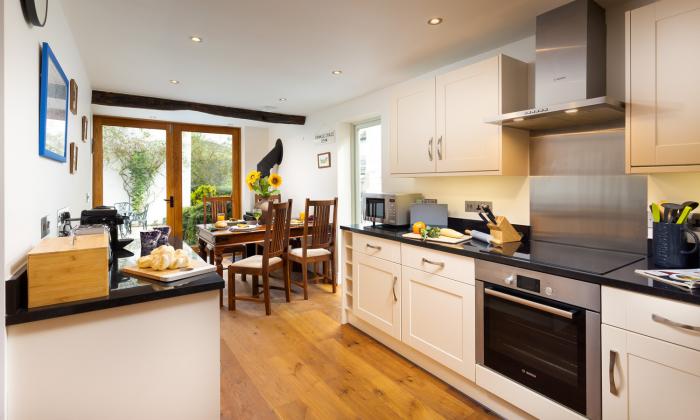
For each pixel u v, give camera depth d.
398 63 3.08
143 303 1.36
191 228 5.74
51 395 1.22
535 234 2.44
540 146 2.42
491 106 2.30
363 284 2.96
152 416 1.39
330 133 4.71
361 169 4.57
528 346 1.80
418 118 2.81
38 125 1.54
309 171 5.20
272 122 5.04
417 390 2.23
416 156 2.84
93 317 1.28
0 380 1.12
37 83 1.53
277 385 2.28
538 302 1.73
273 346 2.81
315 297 3.98
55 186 1.90
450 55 2.89
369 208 3.29
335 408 2.05
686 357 1.28
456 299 2.16
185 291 1.42
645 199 1.95
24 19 1.34
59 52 2.05
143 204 5.37
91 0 2.03
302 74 3.37
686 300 1.27
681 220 1.61
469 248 2.15
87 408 1.28
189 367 1.46
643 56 1.63
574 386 1.61
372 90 3.93
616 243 2.06
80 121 2.96
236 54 2.86
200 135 5.80
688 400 1.28
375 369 2.47
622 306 1.45
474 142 2.40
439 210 2.89
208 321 1.50
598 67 2.00
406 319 2.52
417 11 2.17
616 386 1.48
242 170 6.03
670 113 1.56
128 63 3.06
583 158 2.21
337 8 2.13
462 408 2.05
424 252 2.36
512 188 2.59
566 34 1.99
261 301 3.49
